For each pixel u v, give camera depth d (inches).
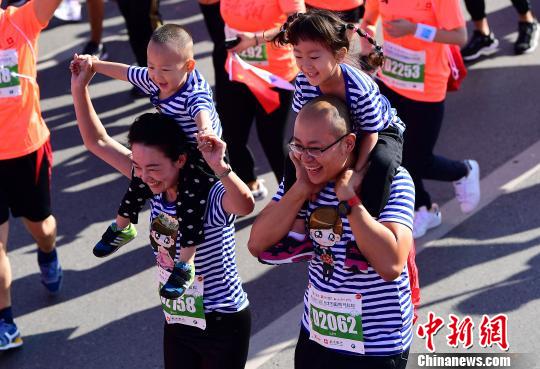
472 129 1048.2
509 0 1413.6
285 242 478.6
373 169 444.1
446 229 862.5
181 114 521.7
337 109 435.5
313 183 449.7
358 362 475.8
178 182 507.8
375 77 802.8
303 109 438.0
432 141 803.4
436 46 760.3
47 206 759.1
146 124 497.0
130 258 866.1
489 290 767.7
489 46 1223.5
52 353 741.3
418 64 763.4
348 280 462.3
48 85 1252.5
